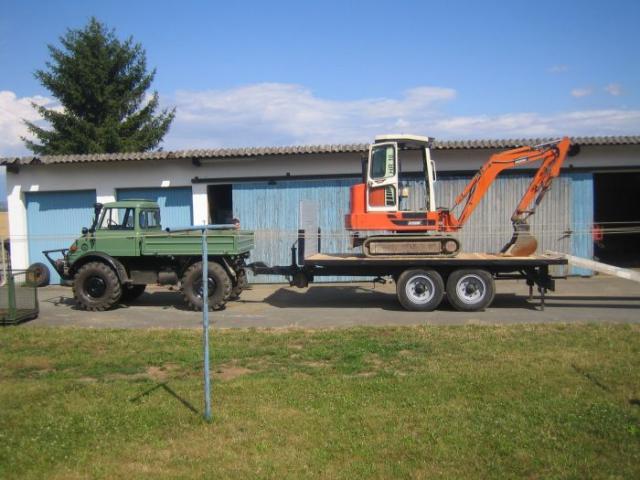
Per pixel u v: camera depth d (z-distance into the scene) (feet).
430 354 23.58
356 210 36.99
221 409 17.76
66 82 91.20
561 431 15.55
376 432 15.83
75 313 36.40
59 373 22.26
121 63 95.09
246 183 50.70
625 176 69.46
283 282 49.96
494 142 47.24
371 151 36.78
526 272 35.45
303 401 18.30
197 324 32.17
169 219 52.21
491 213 49.19
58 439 15.80
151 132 94.22
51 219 53.52
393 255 35.88
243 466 14.07
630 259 62.49
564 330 27.50
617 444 14.75
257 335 28.02
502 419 16.44
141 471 13.94
